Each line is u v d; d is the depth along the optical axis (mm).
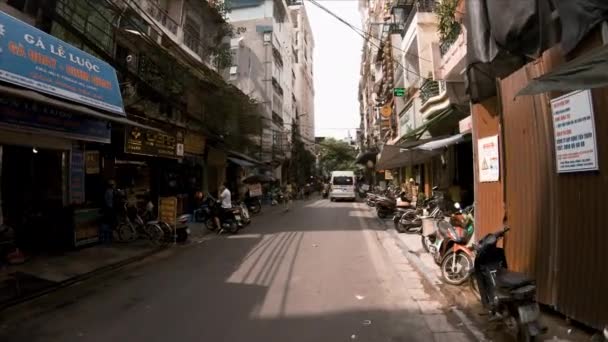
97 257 8617
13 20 6355
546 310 4711
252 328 4520
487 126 6375
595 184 3854
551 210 4523
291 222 16078
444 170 18156
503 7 5246
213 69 18344
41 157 9992
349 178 32781
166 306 5375
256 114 22562
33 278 6805
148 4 13555
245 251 9500
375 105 41156
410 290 6070
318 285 6355
